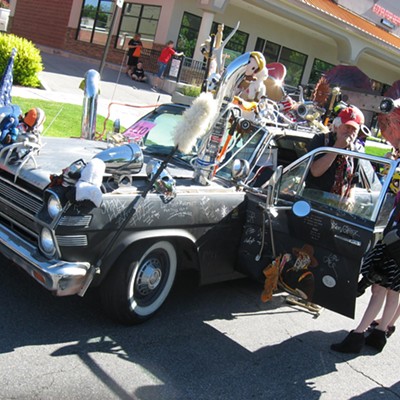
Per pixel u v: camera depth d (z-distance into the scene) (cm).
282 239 440
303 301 508
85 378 337
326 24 2152
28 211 373
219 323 456
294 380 396
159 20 2061
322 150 432
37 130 414
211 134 430
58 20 2512
